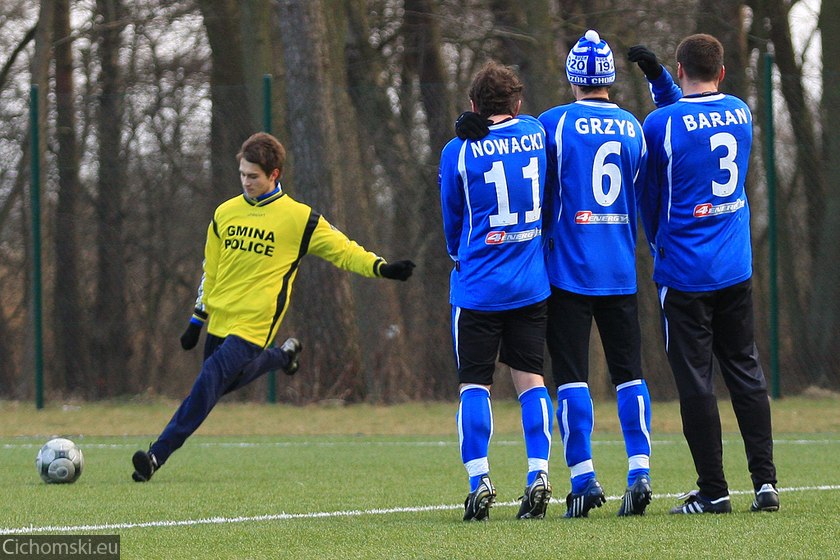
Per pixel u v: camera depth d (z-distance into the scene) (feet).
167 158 184.55
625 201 61.00
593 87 61.11
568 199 60.13
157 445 82.89
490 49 215.92
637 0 199.21
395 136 177.47
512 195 58.65
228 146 175.63
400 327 173.78
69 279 181.78
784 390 158.51
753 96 168.45
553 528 55.06
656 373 170.50
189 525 58.80
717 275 61.36
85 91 232.94
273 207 84.53
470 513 58.90
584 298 60.54
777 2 203.62
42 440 127.44
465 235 60.03
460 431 60.03
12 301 183.62
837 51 190.60
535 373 60.39
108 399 181.78
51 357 179.01
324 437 130.62
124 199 184.34
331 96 171.53
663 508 65.26
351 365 168.25
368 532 54.90
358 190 178.29
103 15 231.30
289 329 169.48
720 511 61.11
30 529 57.67
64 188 180.75
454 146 59.62
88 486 79.56
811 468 89.76
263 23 187.42
